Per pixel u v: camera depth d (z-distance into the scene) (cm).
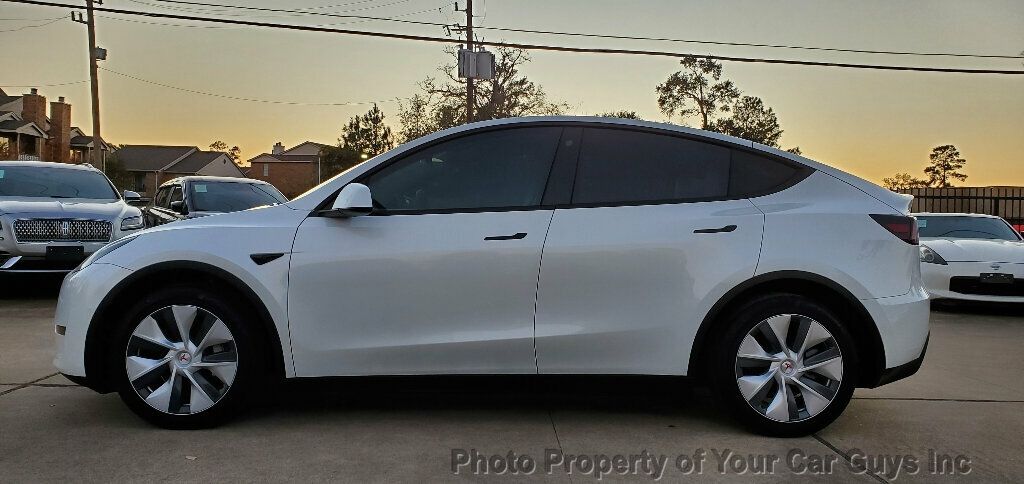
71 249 902
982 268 891
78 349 402
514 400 479
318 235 404
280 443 388
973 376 572
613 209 408
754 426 404
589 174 417
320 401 470
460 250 399
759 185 418
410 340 401
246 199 1228
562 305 400
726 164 421
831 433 418
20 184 1016
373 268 399
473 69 2791
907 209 420
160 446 380
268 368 421
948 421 445
